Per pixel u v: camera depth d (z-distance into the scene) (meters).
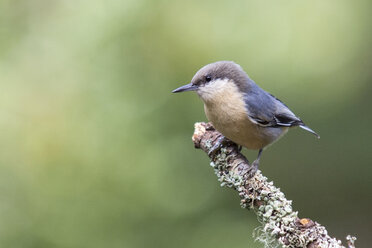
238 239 11.54
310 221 6.44
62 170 11.79
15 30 12.98
